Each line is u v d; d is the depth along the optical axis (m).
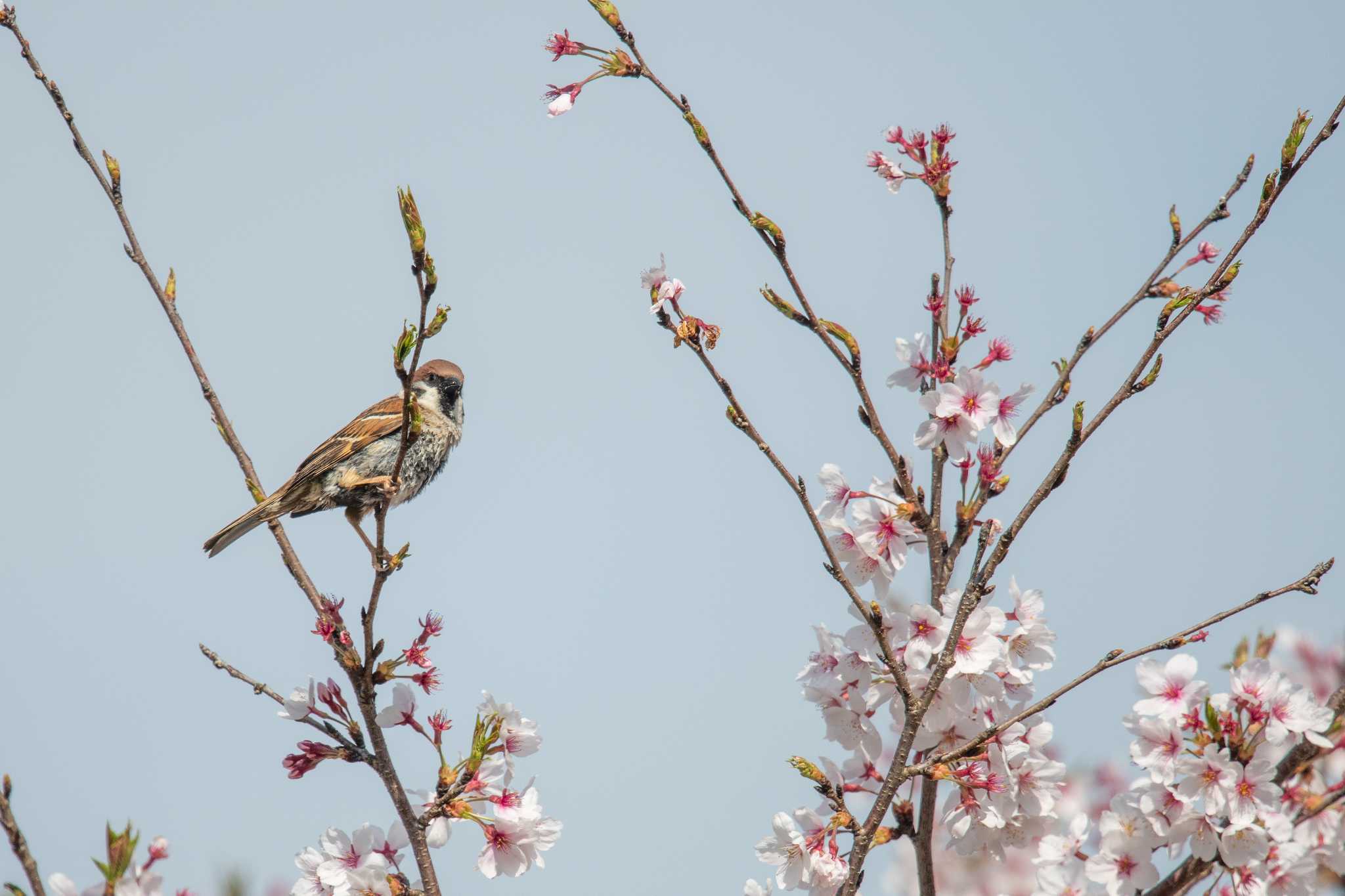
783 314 8.30
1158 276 8.50
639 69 8.61
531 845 8.53
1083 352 8.34
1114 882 7.73
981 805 8.11
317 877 8.45
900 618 8.27
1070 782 9.87
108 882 6.52
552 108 8.50
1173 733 7.48
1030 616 8.42
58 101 10.22
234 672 9.02
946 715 8.23
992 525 7.91
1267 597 7.69
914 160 8.91
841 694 8.48
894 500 8.57
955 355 8.33
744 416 7.94
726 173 8.33
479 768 8.59
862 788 8.54
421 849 8.35
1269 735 7.34
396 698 8.66
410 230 7.46
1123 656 7.74
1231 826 7.21
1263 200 8.16
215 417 10.47
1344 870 7.70
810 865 8.06
